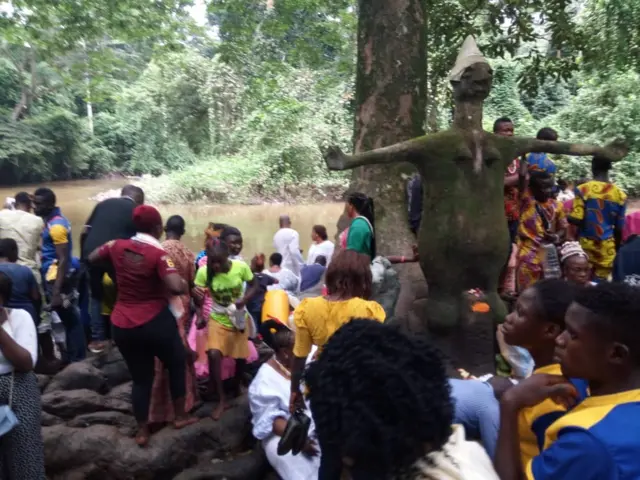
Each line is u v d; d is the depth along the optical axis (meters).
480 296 4.55
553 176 4.93
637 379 1.61
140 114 34.53
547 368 2.09
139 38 14.05
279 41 19.78
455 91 4.48
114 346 5.24
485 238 4.44
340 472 1.46
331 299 3.44
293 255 9.59
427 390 1.33
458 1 9.67
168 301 3.98
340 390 1.33
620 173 20.66
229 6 13.80
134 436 4.20
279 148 28.33
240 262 4.52
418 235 4.67
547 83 25.30
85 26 13.30
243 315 4.51
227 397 4.67
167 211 25.50
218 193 27.75
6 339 3.47
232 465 4.12
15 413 3.60
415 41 6.30
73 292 5.49
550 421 1.92
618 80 19.72
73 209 26.66
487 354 4.53
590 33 11.37
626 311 1.60
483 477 1.43
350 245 4.64
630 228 4.78
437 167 4.43
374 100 6.34
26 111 35.78
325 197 28.22
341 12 14.94
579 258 4.09
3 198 29.41
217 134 30.88
